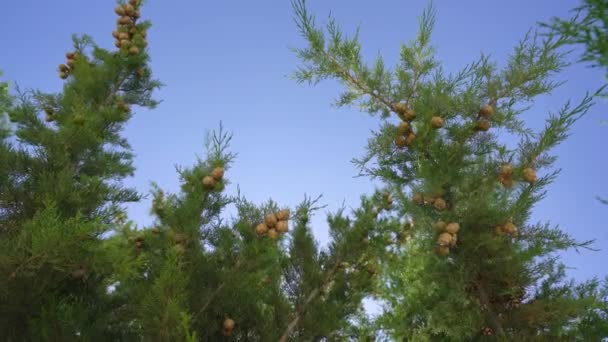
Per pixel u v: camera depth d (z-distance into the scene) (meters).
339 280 6.15
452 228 4.69
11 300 4.83
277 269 6.07
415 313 6.02
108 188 6.49
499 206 4.83
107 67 9.66
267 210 5.39
